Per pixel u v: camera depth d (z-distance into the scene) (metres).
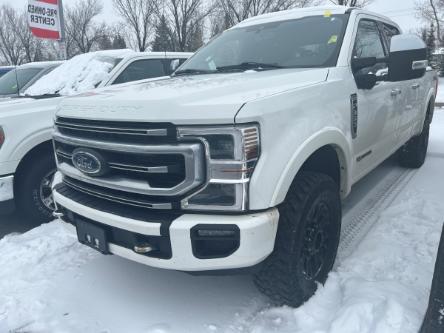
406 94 4.25
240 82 2.53
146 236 2.16
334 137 2.60
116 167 2.23
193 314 2.55
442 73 34.12
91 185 2.45
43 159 4.01
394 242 3.23
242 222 2.02
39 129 3.91
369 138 3.36
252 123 2.02
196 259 2.08
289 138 2.21
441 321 1.87
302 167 2.60
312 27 3.39
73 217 2.58
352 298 2.43
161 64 5.45
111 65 5.10
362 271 2.84
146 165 2.12
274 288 2.41
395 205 4.08
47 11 7.06
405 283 2.65
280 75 2.70
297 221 2.30
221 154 2.01
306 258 2.51
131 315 2.57
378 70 3.48
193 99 2.12
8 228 4.21
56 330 2.47
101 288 2.89
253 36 3.61
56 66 6.08
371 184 4.86
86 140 2.33
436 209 3.88
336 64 2.96
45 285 2.96
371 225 3.66
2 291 2.92
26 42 44.44
